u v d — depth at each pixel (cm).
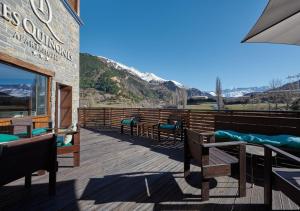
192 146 321
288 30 279
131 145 645
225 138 423
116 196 287
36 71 615
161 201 272
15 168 229
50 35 704
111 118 1123
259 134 434
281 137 380
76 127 454
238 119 470
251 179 331
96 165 430
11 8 498
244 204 261
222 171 273
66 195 290
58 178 355
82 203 267
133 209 252
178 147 613
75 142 420
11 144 222
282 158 341
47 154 286
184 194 292
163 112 812
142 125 823
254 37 299
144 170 397
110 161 460
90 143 679
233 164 279
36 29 612
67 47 856
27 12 565
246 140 392
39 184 327
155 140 731
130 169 403
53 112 734
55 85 748
